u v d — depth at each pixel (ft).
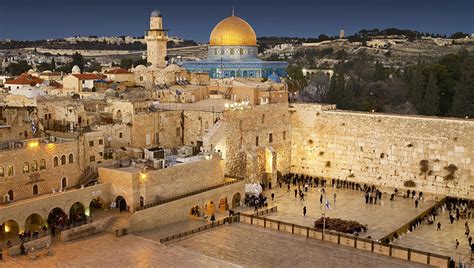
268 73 435.12
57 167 211.61
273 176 289.33
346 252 189.37
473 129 259.60
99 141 229.25
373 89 465.06
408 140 277.44
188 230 208.74
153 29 471.62
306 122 309.42
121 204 215.10
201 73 378.73
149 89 333.21
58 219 199.31
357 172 294.46
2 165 191.31
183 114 279.49
